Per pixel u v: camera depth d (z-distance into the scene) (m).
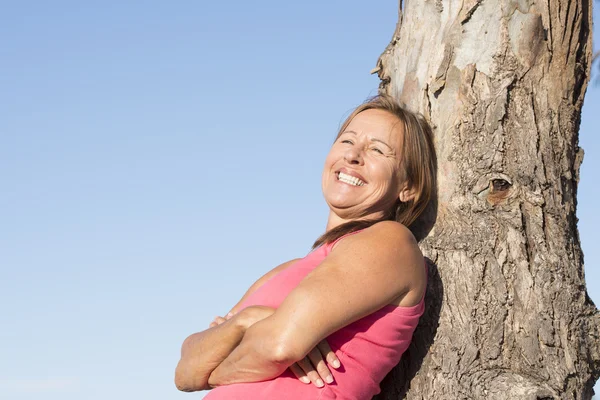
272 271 4.07
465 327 3.61
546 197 3.73
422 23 4.11
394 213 3.93
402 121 3.90
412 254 3.41
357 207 3.88
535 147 3.77
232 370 3.39
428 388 3.62
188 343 3.68
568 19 3.90
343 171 3.89
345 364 3.36
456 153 3.85
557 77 3.88
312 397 3.29
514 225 3.66
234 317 3.46
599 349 3.65
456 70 3.93
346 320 3.22
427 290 3.71
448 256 3.71
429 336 3.67
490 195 3.74
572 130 3.89
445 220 3.83
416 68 4.08
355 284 3.24
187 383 3.59
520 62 3.86
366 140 3.89
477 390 3.49
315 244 3.77
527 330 3.55
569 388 3.51
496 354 3.55
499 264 3.64
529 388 3.41
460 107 3.88
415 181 3.88
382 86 4.38
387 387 3.77
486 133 3.80
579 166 3.98
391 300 3.35
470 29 3.93
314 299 3.19
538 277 3.60
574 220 3.89
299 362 3.32
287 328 3.19
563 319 3.56
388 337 3.41
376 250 3.33
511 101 3.82
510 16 3.88
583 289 3.69
